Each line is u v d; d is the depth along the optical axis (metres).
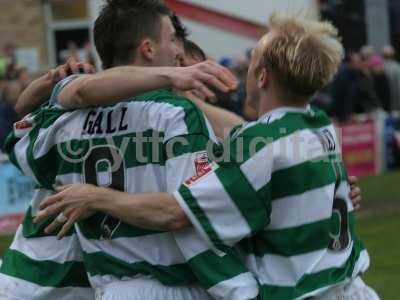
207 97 8.67
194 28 32.44
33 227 9.59
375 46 49.19
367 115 39.22
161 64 8.98
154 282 8.59
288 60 8.05
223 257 8.18
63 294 9.47
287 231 8.08
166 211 8.12
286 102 8.29
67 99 8.77
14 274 9.61
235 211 8.01
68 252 9.33
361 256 8.66
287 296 8.04
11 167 29.20
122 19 8.87
